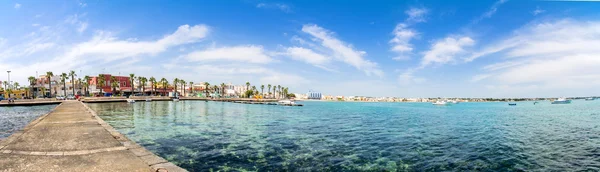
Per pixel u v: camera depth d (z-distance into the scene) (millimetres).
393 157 16312
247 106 89625
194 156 15641
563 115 55656
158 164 8844
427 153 17469
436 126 33531
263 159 15258
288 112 60375
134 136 22578
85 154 10133
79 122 20969
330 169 13695
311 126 31906
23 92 118562
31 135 14484
